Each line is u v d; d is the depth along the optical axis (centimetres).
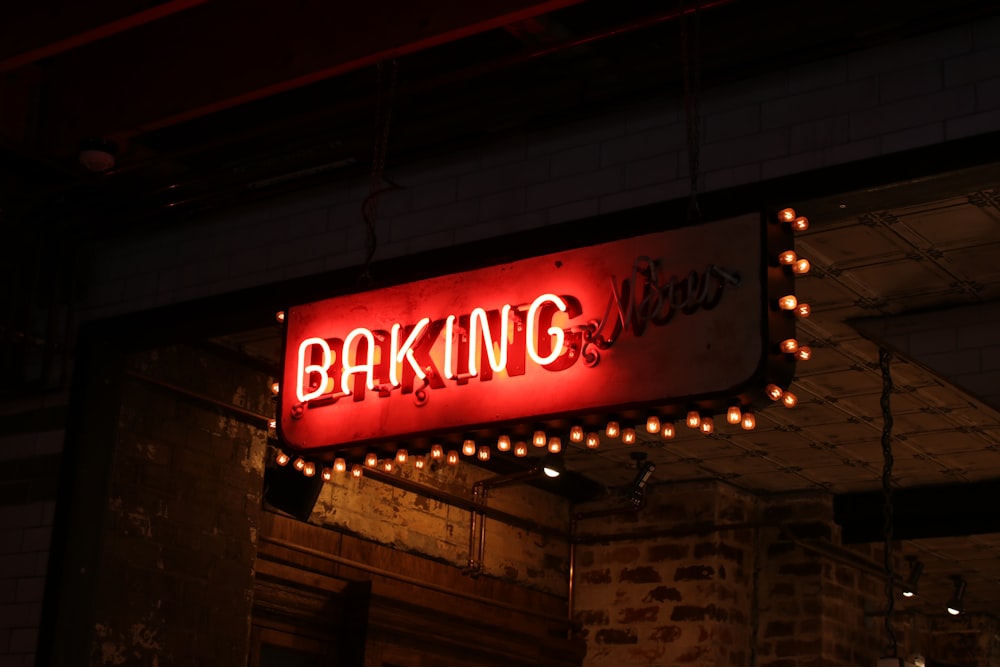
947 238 691
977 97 534
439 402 523
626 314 488
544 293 512
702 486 1134
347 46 628
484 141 660
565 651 1123
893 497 1126
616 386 482
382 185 694
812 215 577
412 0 611
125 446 769
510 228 645
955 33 545
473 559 1052
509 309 518
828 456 1056
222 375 841
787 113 579
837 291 766
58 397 772
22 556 748
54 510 744
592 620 1152
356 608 929
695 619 1102
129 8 603
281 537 891
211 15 679
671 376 472
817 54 570
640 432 1023
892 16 551
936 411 938
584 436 518
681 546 1129
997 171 530
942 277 739
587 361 491
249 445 854
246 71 658
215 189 734
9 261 748
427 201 676
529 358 505
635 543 1152
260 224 734
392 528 987
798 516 1154
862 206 566
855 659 1155
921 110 545
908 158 541
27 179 763
